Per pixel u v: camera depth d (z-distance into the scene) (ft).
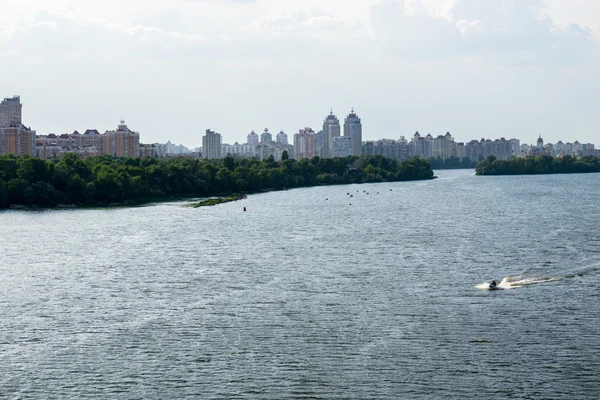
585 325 312.71
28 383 259.19
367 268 444.96
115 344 297.74
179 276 427.33
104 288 396.98
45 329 319.47
